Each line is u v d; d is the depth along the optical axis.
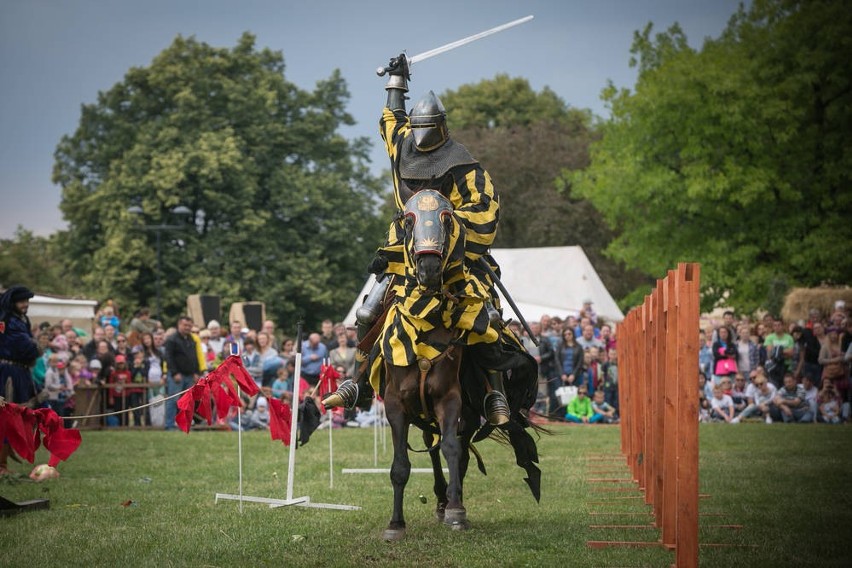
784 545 8.73
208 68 57.97
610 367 23.72
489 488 12.64
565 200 58.94
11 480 13.24
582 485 12.83
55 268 66.62
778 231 39.25
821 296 29.28
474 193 9.41
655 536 9.16
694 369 7.25
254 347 23.02
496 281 9.86
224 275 54.19
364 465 15.27
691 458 7.26
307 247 57.59
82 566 8.05
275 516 10.44
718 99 38.66
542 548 8.62
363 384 10.06
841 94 39.06
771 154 39.12
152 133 55.78
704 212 39.91
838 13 38.41
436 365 8.93
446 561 8.05
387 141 10.26
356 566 7.93
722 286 40.12
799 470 14.05
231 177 55.03
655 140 40.62
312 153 60.03
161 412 23.34
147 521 10.17
